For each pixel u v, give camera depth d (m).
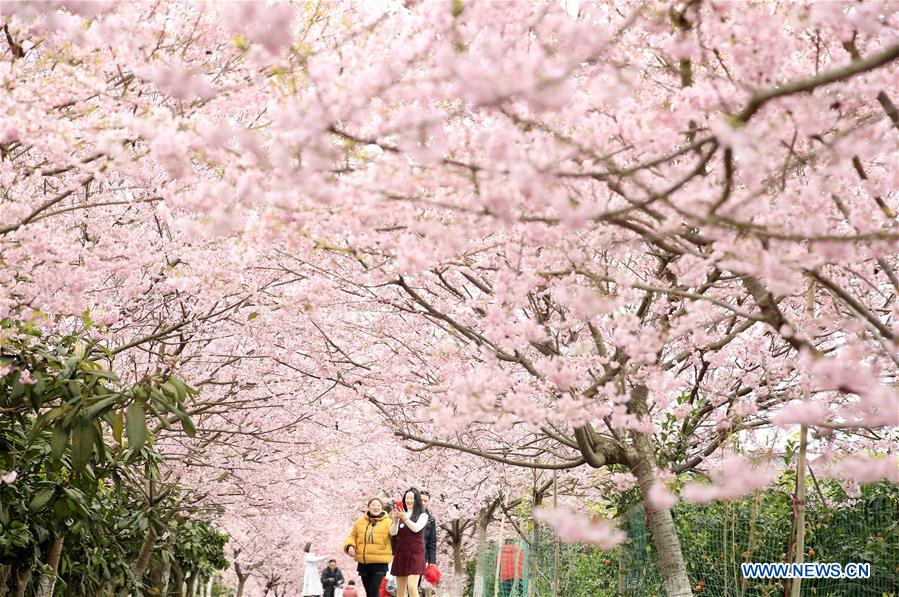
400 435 10.26
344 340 13.18
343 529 36.50
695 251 4.99
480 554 22.00
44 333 9.04
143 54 6.39
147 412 7.84
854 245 5.00
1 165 6.75
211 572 25.53
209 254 9.34
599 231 6.02
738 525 9.12
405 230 6.68
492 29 4.95
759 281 5.66
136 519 13.09
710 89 4.57
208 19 7.40
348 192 5.02
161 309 11.43
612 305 5.61
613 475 9.73
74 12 6.18
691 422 10.27
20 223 6.50
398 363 11.89
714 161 6.98
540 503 16.50
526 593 15.96
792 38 5.27
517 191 4.18
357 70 5.52
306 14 7.49
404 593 13.00
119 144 5.71
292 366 11.65
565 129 6.21
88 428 7.47
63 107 6.90
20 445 8.55
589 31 4.32
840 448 10.03
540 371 8.52
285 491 19.66
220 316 11.41
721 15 4.85
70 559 10.94
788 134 5.11
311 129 4.63
